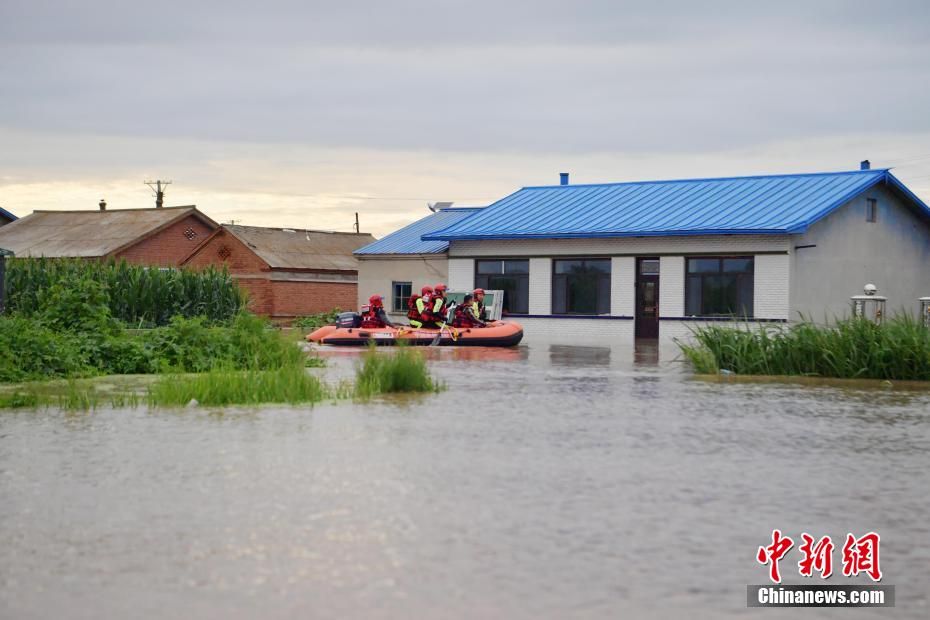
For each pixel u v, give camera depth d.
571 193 42.31
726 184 38.84
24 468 11.48
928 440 13.78
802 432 14.39
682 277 35.19
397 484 10.71
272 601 7.23
